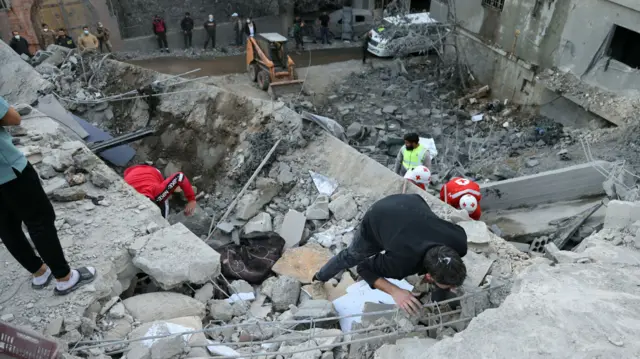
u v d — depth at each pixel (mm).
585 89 12297
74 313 3854
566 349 2670
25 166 3262
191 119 11750
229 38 20172
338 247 6094
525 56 14250
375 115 14711
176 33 19219
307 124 9219
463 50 17109
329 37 21203
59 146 6180
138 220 5059
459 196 6676
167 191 6098
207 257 4566
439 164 11719
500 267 4688
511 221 8406
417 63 18516
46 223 3566
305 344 3803
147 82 12711
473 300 3730
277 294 4844
